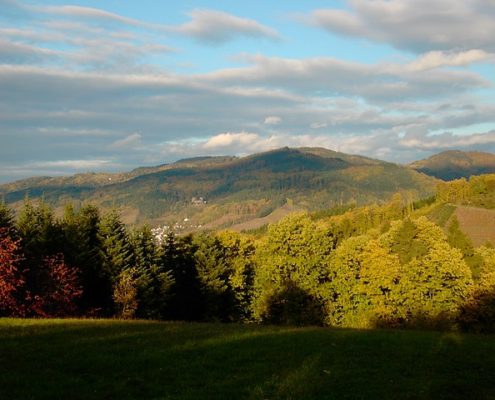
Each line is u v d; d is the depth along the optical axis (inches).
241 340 1042.1
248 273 2856.8
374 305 2268.7
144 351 896.9
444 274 2182.6
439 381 746.2
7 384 660.1
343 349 972.6
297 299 2333.9
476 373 800.9
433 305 2186.3
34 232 2269.9
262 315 2413.9
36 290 1877.5
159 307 2522.1
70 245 2311.8
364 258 2331.4
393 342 1064.8
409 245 2630.4
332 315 2357.3
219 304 2731.3
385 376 771.4
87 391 651.5
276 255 2427.4
